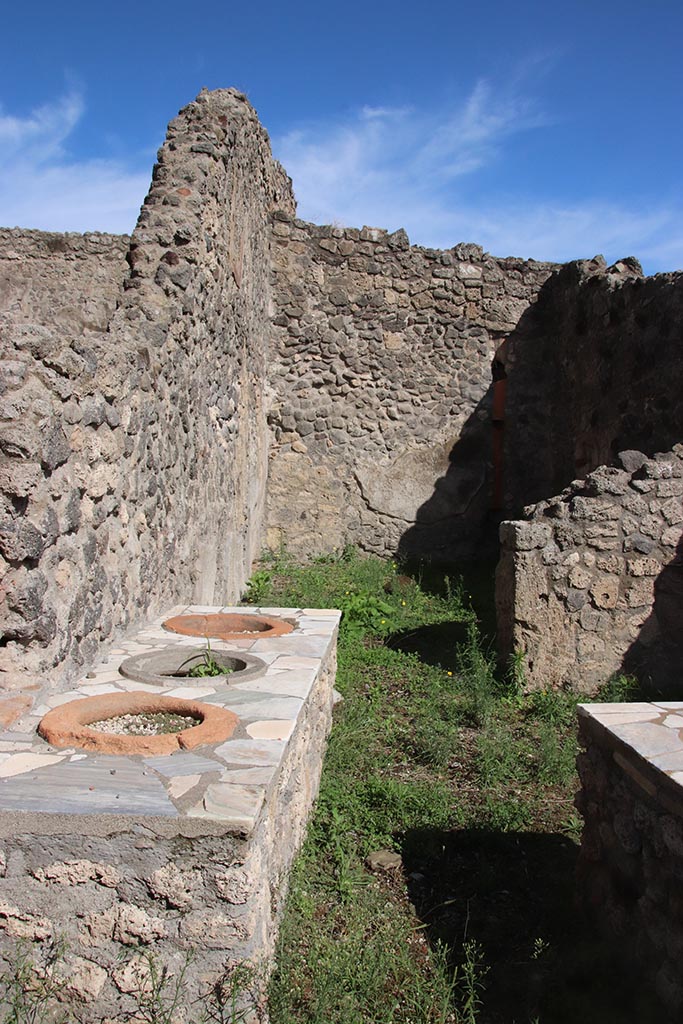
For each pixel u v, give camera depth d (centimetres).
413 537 948
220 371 616
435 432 950
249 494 788
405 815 350
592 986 246
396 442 942
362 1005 230
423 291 938
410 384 941
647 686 518
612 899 264
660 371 688
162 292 464
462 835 336
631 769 249
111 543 370
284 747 249
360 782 386
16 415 276
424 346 943
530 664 511
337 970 235
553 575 511
